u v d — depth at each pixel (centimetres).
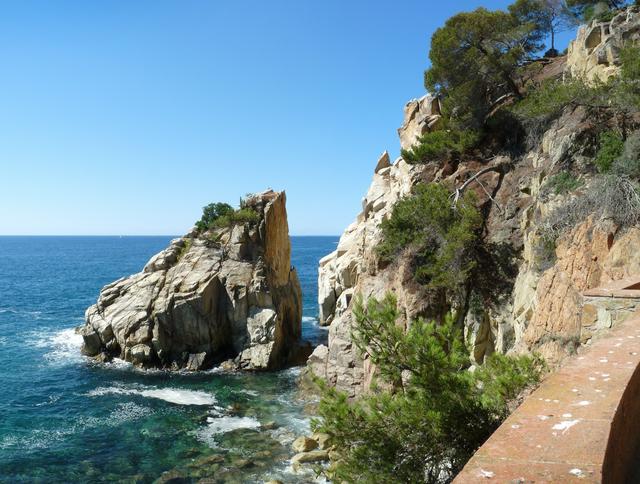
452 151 2961
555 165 2172
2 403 3017
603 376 525
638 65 2095
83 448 2375
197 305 3959
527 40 4062
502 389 974
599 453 359
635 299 1003
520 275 2098
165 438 2473
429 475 927
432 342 1002
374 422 968
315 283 10444
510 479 329
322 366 3130
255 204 4638
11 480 2081
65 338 4866
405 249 2555
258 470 2105
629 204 1587
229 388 3325
